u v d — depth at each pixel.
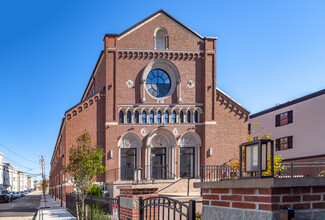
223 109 31.89
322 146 32.62
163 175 30.44
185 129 31.16
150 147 30.58
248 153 4.38
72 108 29.78
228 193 4.19
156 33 32.09
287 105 37.75
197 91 31.83
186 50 31.89
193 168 31.14
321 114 33.12
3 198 45.94
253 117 43.91
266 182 3.47
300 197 3.57
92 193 25.28
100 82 33.66
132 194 7.71
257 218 3.63
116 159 29.66
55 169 56.72
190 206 4.59
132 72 31.03
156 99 31.05
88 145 19.58
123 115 30.66
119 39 31.05
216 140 31.19
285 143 37.66
